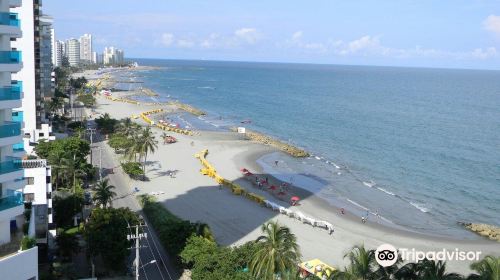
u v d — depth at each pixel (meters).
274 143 176.50
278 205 104.00
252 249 65.75
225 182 119.31
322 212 105.56
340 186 128.25
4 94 42.38
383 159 159.75
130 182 118.38
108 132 174.38
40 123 134.62
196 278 64.38
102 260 71.38
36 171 72.50
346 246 86.25
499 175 142.25
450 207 114.75
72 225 85.31
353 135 199.75
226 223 93.69
